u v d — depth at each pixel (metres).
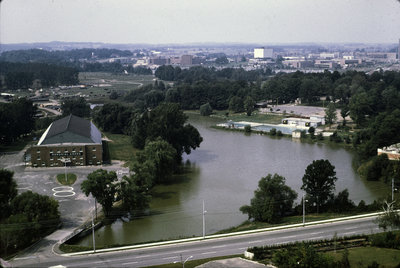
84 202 164.62
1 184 141.00
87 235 139.38
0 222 126.19
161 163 194.00
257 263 113.00
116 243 132.00
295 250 113.38
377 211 152.25
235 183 193.38
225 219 151.25
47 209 137.88
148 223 148.88
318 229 136.62
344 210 153.62
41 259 117.38
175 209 161.75
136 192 156.50
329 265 106.12
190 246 126.31
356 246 123.25
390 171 189.50
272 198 145.62
